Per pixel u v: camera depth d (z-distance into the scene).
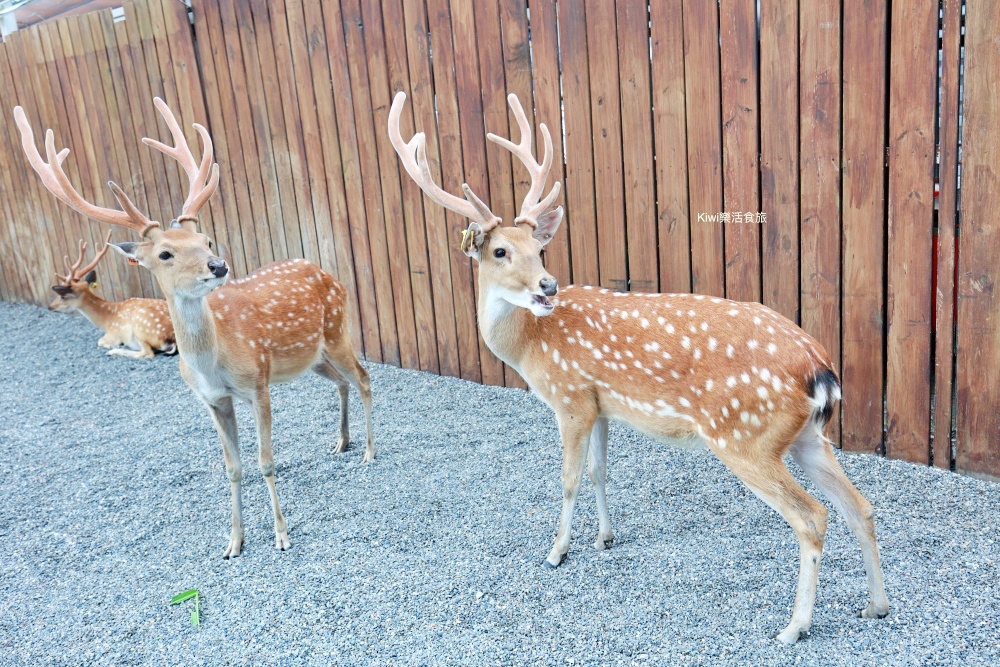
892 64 3.43
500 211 4.97
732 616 2.73
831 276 3.82
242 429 4.95
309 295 4.03
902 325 3.66
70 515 3.91
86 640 2.89
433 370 5.66
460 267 5.23
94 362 6.77
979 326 3.44
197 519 3.79
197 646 2.81
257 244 6.41
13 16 8.32
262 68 5.80
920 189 3.48
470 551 3.30
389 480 4.05
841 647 2.54
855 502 2.60
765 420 2.53
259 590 3.13
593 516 3.53
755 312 2.70
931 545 3.07
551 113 4.57
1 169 8.54
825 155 3.70
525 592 2.98
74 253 8.23
